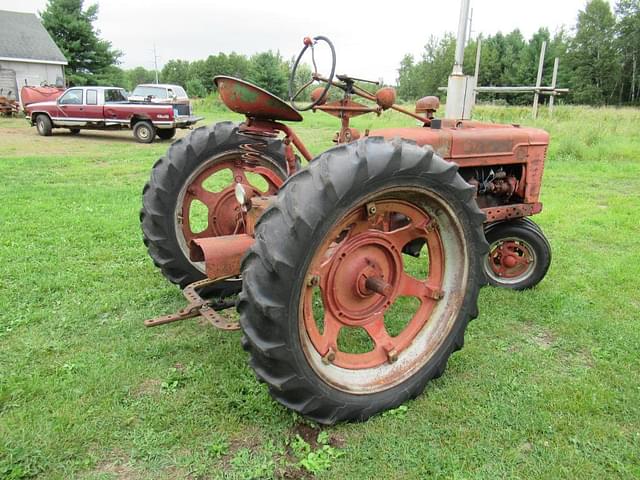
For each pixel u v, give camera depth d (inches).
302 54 110.7
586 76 2096.5
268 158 131.6
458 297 99.4
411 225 96.9
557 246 188.9
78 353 108.5
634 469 79.9
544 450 83.7
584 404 94.3
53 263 158.1
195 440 84.2
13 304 130.2
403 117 665.6
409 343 99.0
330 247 93.7
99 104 564.7
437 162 89.2
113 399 92.8
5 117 839.7
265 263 76.8
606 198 274.7
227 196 132.7
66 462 78.8
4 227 192.4
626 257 177.3
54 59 1213.7
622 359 111.5
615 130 570.3
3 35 1176.8
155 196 123.3
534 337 122.6
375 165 80.7
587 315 132.0
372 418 90.8
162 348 110.4
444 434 87.1
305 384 82.1
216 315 104.8
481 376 104.2
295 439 85.5
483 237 98.7
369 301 97.3
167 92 670.5
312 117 832.3
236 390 96.2
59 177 311.0
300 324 80.3
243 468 78.7
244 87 95.3
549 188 297.6
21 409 89.5
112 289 141.6
